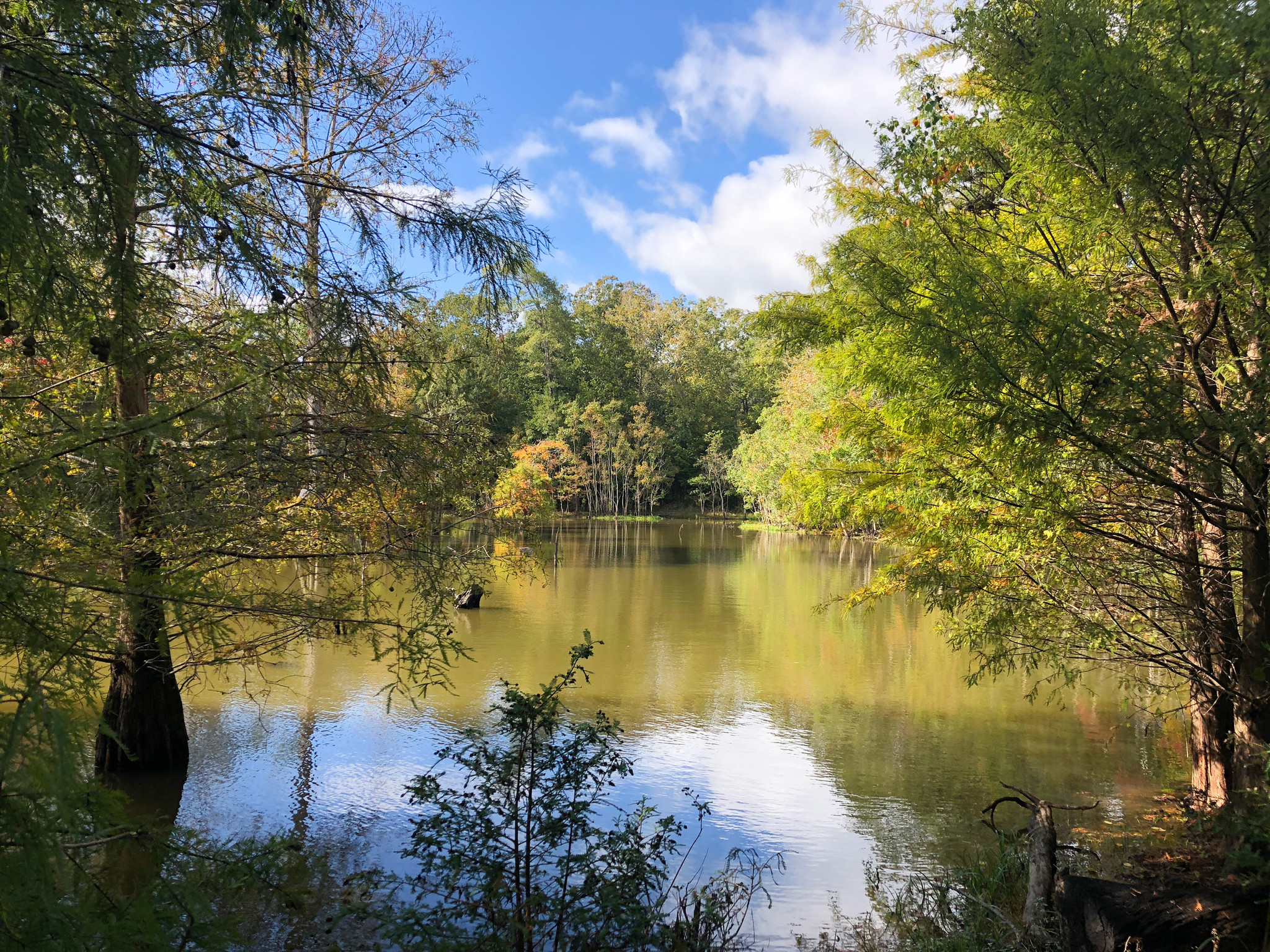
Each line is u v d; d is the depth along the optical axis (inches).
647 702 397.1
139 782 270.8
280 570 196.5
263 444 105.6
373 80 125.4
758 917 189.3
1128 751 332.2
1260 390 136.5
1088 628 226.7
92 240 85.4
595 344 2384.4
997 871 205.5
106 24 82.7
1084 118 133.6
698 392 2507.4
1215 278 135.6
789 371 1985.7
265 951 163.6
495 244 134.9
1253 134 133.5
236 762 293.4
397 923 134.1
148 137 90.0
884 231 198.1
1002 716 384.5
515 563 289.1
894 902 198.2
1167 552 207.5
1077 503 198.5
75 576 66.9
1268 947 133.3
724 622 633.0
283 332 125.7
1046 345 136.3
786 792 279.4
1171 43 130.6
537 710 154.6
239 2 91.0
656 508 2568.9
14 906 52.9
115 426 68.6
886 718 380.5
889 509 257.1
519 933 142.4
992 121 203.3
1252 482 155.3
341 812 249.1
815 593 799.7
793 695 418.9
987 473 197.5
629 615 650.2
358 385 145.5
